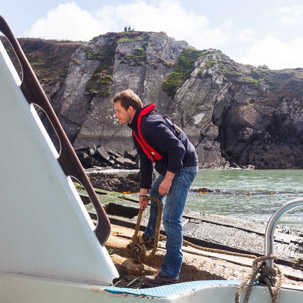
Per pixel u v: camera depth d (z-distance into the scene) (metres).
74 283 1.62
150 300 1.52
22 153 1.57
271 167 37.47
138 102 2.61
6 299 1.70
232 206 10.20
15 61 35.81
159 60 47.69
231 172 28.17
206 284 1.67
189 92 43.44
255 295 1.65
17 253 1.69
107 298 1.56
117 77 45.69
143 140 2.59
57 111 43.50
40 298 1.66
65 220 1.60
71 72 46.75
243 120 40.84
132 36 52.28
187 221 4.81
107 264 1.63
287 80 44.41
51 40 56.38
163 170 2.65
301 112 40.44
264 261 1.69
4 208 1.66
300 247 4.04
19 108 1.51
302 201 1.65
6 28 1.47
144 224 4.38
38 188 1.59
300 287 1.63
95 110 42.25
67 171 1.59
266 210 9.45
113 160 30.52
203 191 13.81
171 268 2.64
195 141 40.75
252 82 44.94
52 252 1.65
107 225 1.64
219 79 44.56
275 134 40.84
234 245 3.88
